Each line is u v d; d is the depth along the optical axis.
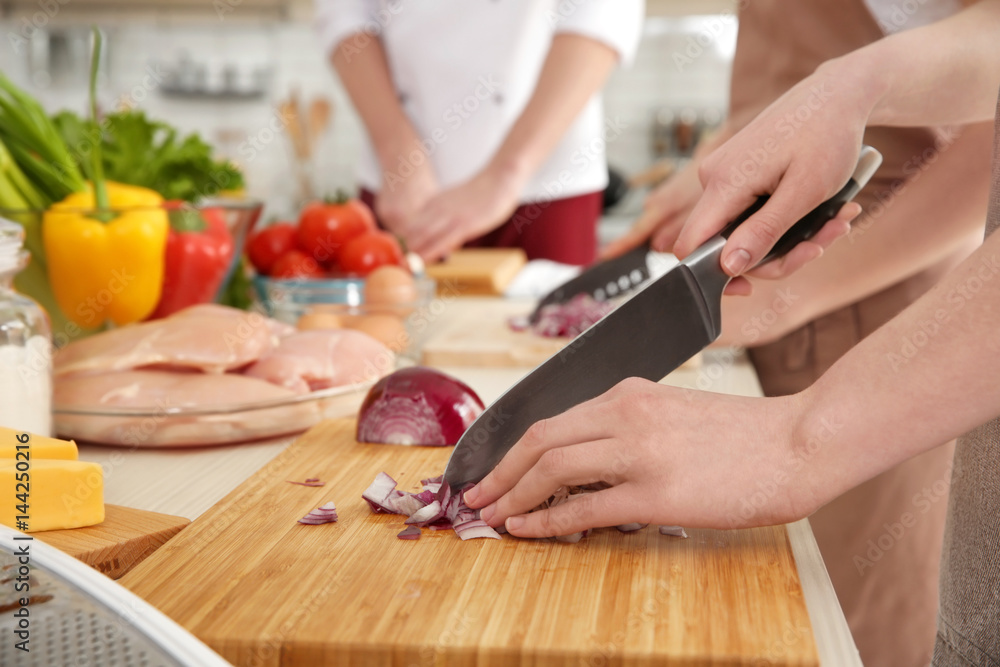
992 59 0.74
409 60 2.10
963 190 1.08
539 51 2.16
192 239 1.05
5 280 0.70
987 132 1.05
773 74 1.23
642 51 3.94
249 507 0.68
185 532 0.62
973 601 0.64
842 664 0.48
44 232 0.98
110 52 4.06
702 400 0.57
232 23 4.05
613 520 0.57
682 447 0.55
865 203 1.14
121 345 0.87
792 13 1.17
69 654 0.39
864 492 1.20
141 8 4.01
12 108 1.03
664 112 3.97
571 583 0.54
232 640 0.48
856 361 0.53
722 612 0.51
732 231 0.68
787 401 0.55
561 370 0.69
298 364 0.90
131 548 0.60
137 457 0.83
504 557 0.58
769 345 1.27
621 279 1.34
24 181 1.05
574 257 2.22
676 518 0.54
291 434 0.90
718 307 0.69
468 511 0.64
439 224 1.75
